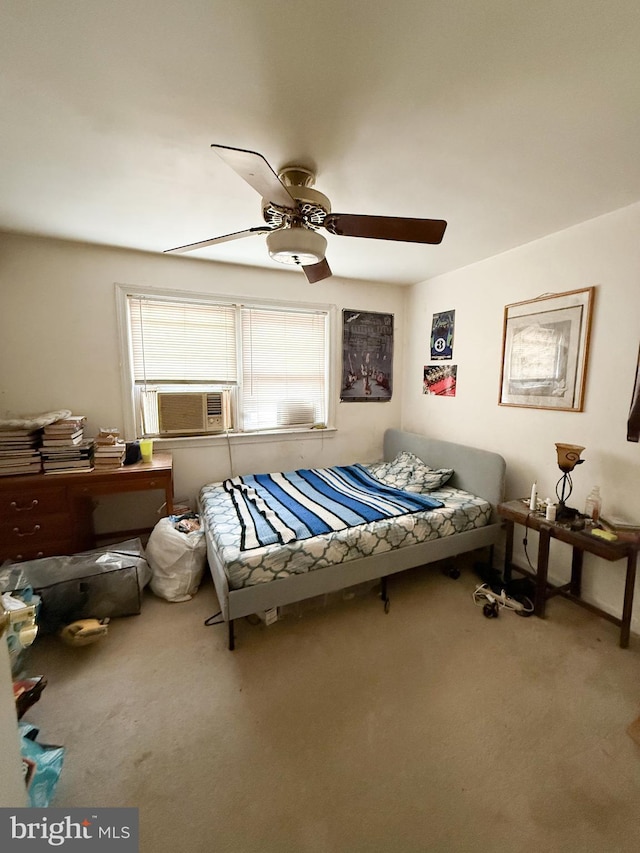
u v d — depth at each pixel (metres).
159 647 1.92
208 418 3.10
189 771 1.30
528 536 2.63
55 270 2.55
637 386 1.96
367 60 1.05
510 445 2.72
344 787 1.25
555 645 1.94
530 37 0.97
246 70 1.08
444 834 1.12
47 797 1.17
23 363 2.53
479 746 1.40
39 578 2.03
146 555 2.49
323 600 2.28
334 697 1.62
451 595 2.41
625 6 0.88
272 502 2.61
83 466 2.39
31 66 1.06
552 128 1.35
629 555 1.86
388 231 1.60
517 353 2.62
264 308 3.24
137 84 1.14
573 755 1.36
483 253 2.72
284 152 1.50
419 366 3.63
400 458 3.42
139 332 2.87
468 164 1.58
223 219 2.18
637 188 1.78
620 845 1.09
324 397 3.61
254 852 1.08
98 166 1.61
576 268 2.23
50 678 1.71
